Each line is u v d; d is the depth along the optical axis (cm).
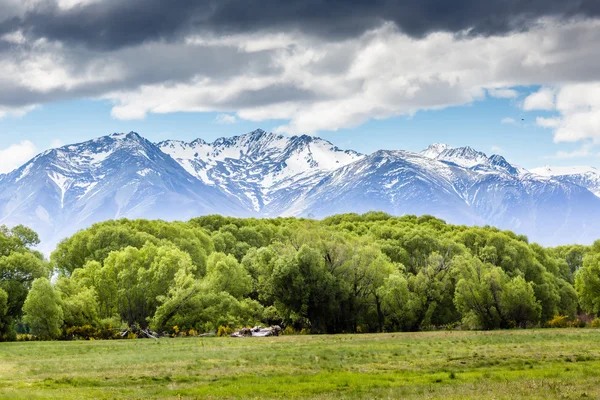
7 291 11956
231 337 11944
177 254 13912
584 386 4912
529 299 13450
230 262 14550
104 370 6650
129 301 13562
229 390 5288
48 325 11556
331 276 13575
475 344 8944
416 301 13850
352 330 14012
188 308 13200
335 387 5359
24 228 13350
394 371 6278
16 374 6372
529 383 5103
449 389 4978
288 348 8900
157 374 6303
